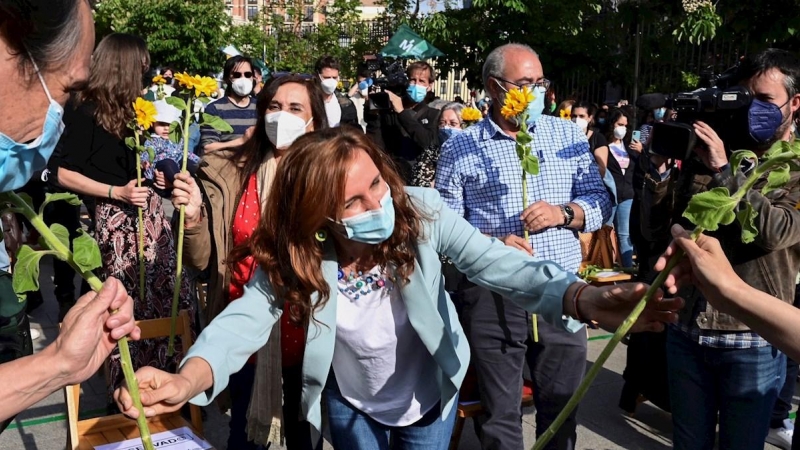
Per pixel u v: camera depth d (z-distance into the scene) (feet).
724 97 8.43
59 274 19.70
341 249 7.22
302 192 6.49
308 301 6.89
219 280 9.64
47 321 19.83
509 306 10.30
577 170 11.24
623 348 19.02
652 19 33.17
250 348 6.70
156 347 12.62
